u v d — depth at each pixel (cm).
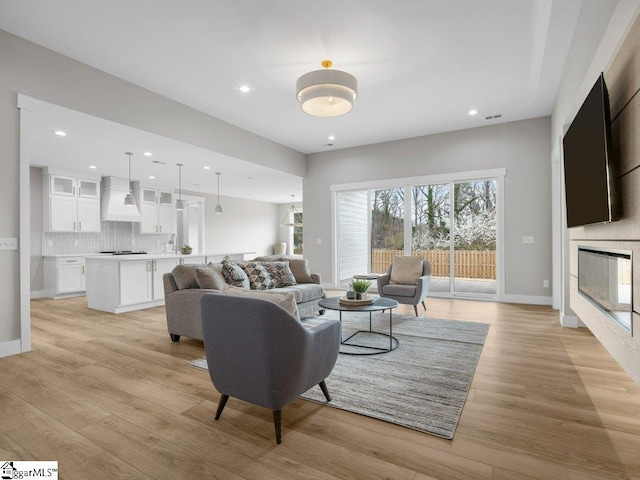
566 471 155
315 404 223
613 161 209
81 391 243
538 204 541
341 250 726
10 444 180
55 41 330
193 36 322
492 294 587
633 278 174
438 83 418
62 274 660
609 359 298
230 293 216
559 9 281
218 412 204
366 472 156
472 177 587
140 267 535
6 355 317
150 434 189
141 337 380
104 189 755
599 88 200
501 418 203
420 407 216
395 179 655
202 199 1004
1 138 312
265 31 314
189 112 488
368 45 337
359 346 339
